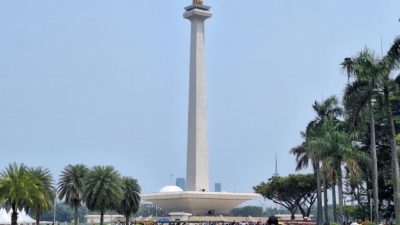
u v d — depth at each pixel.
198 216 152.00
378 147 125.31
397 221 66.62
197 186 160.75
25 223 146.50
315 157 96.06
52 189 121.25
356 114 71.06
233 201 162.12
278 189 179.12
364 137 123.38
